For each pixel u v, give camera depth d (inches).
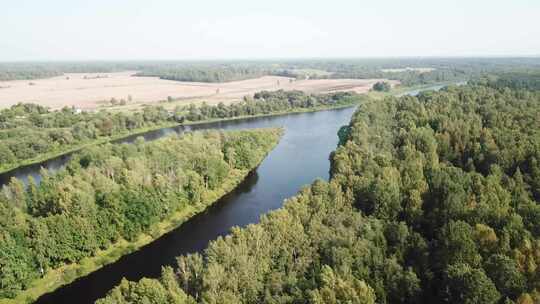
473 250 2687.0
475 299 2311.8
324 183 3779.5
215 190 5049.2
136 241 3951.8
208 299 2439.7
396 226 3127.5
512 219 2989.7
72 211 3681.1
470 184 3804.1
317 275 2691.9
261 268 2802.7
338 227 3157.0
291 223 3196.4
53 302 3149.6
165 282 2623.0
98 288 3302.2
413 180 3973.9
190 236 4067.4
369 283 2637.8
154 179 4451.3
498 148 4734.3
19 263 3184.1
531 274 2485.2
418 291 2578.7
